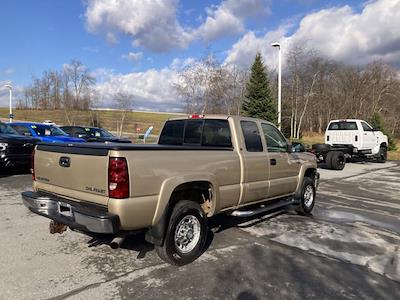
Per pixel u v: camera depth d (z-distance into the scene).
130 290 3.75
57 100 68.56
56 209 4.36
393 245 5.41
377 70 53.34
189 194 4.84
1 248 4.85
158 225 4.09
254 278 4.11
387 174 14.54
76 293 3.65
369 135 17.61
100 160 3.85
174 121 6.20
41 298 3.54
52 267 4.28
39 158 4.75
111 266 4.35
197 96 32.69
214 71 32.00
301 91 38.31
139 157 3.89
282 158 6.30
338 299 3.67
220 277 4.12
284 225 6.39
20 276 4.01
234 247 5.13
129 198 3.78
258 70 32.19
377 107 53.34
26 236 5.36
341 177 13.46
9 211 6.79
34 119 66.75
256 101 31.95
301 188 6.92
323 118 54.66
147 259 4.59
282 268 4.41
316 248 5.18
